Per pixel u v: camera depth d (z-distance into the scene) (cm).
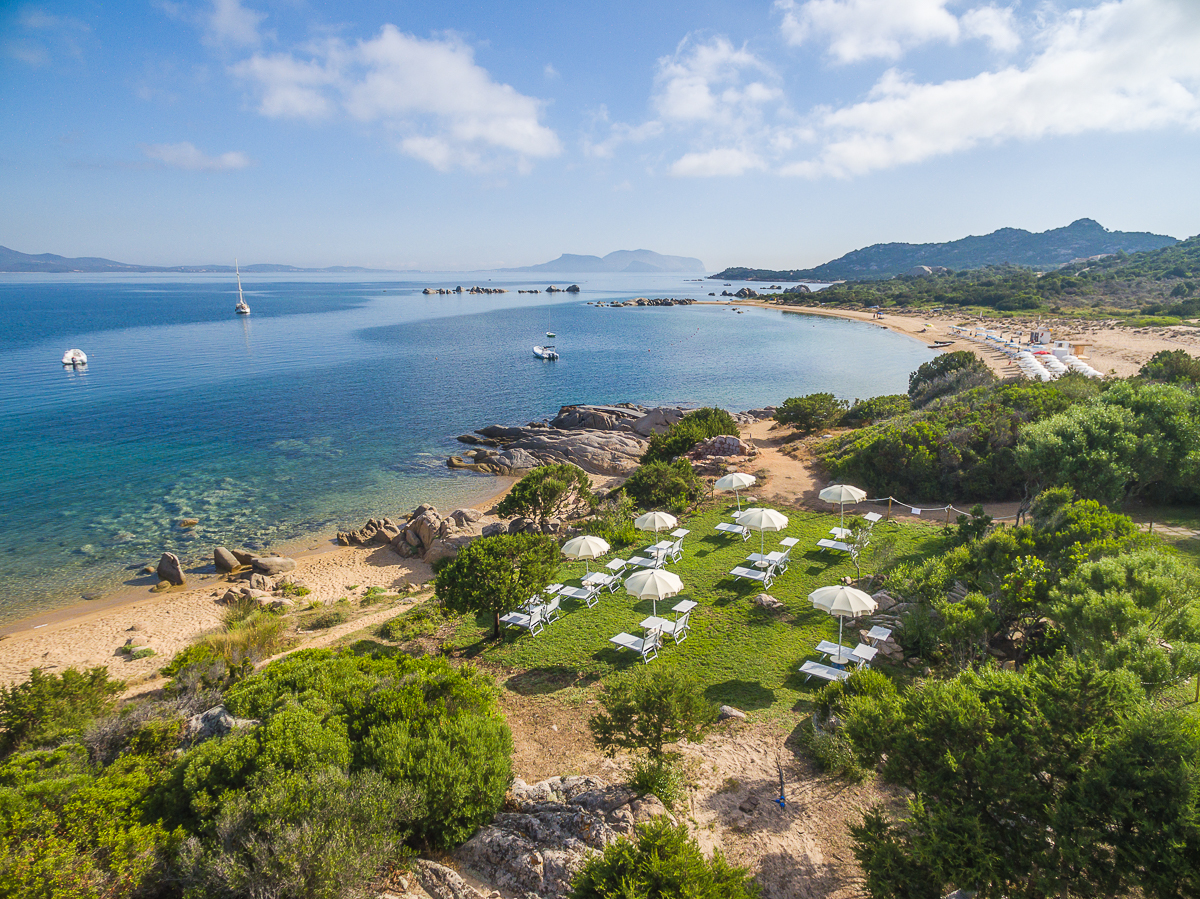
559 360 11494
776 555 2531
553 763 1486
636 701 1306
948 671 1599
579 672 1934
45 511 4341
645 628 2072
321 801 989
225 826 938
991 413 3459
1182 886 755
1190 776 782
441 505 4528
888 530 2803
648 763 1299
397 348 13100
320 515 4347
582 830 1095
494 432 6266
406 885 977
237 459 5572
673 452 4400
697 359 11525
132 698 2114
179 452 5741
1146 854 779
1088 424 2494
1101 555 1627
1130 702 936
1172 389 2719
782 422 5347
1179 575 1405
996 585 1797
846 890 1032
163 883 909
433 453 5841
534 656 2069
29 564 3562
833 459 3838
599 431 5953
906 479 3269
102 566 3553
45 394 8075
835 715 1401
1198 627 1273
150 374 9644
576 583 2608
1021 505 2661
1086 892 813
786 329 16662
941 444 3266
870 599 1739
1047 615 1560
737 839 1152
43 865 825
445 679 1531
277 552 3766
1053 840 882
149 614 2997
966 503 3134
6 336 14125
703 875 822
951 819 881
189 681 1919
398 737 1215
